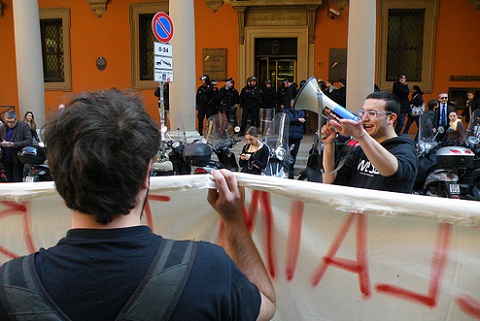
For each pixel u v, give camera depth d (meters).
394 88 12.48
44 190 1.58
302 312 1.51
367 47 8.55
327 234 1.46
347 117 2.11
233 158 6.56
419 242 1.36
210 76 15.39
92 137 0.95
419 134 6.28
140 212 1.05
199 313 0.94
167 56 7.58
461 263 1.32
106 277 0.93
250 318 1.03
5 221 1.63
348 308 1.46
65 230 1.62
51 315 0.91
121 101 1.05
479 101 12.74
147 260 0.96
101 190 0.95
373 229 1.41
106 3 15.84
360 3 8.48
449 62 14.56
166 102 13.27
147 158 1.01
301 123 9.21
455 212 1.26
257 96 13.63
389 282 1.40
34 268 0.96
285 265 1.52
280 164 6.36
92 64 16.14
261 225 1.52
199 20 15.34
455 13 14.38
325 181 2.50
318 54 14.88
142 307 0.92
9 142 8.23
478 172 5.36
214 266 0.99
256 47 15.41
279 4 14.64
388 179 2.16
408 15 14.71
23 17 11.28
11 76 16.45
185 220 1.59
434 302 1.35
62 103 1.10
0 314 0.93
